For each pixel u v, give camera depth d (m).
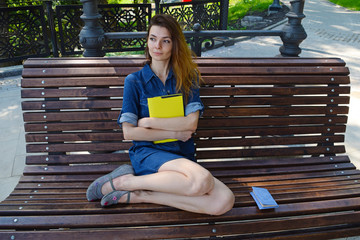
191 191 1.82
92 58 2.45
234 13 13.17
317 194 2.11
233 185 2.21
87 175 2.28
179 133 2.09
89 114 2.36
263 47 8.41
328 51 7.97
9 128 3.93
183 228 1.86
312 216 2.00
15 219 1.81
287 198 2.05
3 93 5.12
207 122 2.47
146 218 1.85
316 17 12.85
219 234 1.88
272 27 10.87
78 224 1.81
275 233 1.99
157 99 2.08
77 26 6.33
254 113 2.52
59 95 2.32
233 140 2.51
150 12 6.83
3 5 7.86
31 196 2.04
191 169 1.86
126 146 2.40
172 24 1.99
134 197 1.92
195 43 3.84
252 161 2.47
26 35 6.66
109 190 1.95
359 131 3.89
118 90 2.36
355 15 13.80
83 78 2.34
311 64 2.59
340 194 2.12
